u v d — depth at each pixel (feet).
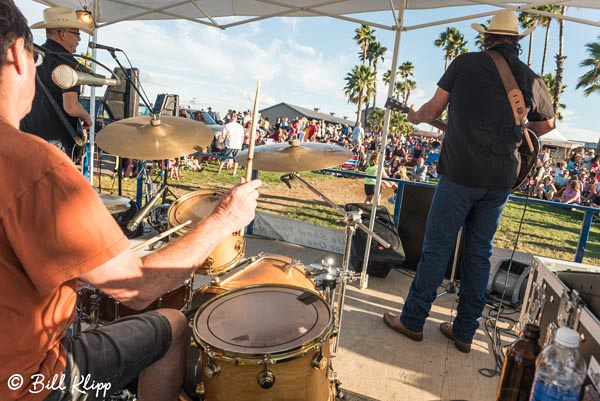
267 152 8.82
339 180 39.78
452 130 7.61
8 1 3.22
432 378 7.59
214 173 36.35
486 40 7.72
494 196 7.68
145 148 8.44
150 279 3.75
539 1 9.71
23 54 3.33
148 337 4.41
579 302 4.84
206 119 45.06
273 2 12.63
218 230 4.19
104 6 15.35
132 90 16.84
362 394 6.99
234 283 6.59
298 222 15.02
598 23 9.19
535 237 27.68
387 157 56.13
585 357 4.49
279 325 4.72
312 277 6.99
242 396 4.30
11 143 2.98
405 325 8.87
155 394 4.82
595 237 29.17
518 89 7.14
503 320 10.31
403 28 10.26
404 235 13.20
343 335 8.87
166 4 14.58
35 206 2.94
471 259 8.20
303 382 4.39
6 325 3.06
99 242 3.17
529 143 7.68
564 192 37.47
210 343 4.33
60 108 9.64
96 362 3.93
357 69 148.77
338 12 13.50
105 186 25.64
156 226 9.73
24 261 2.97
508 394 4.62
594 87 83.71
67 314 3.47
